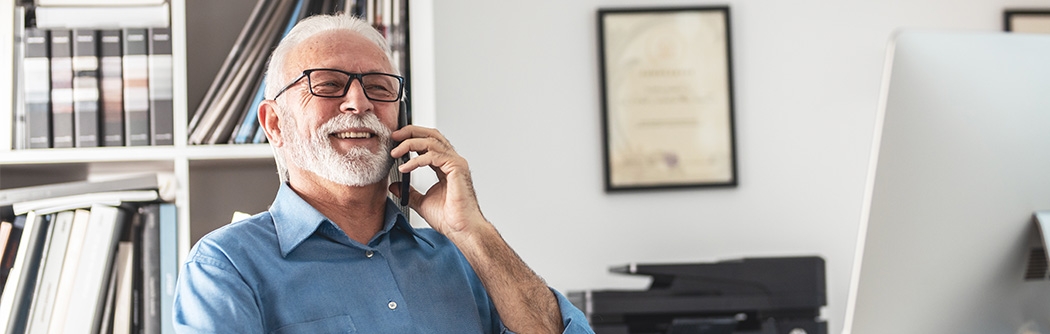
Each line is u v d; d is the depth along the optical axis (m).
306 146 1.41
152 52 1.99
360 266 1.40
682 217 2.73
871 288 1.08
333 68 1.42
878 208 1.06
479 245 1.47
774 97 2.77
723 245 2.73
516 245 2.68
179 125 1.98
